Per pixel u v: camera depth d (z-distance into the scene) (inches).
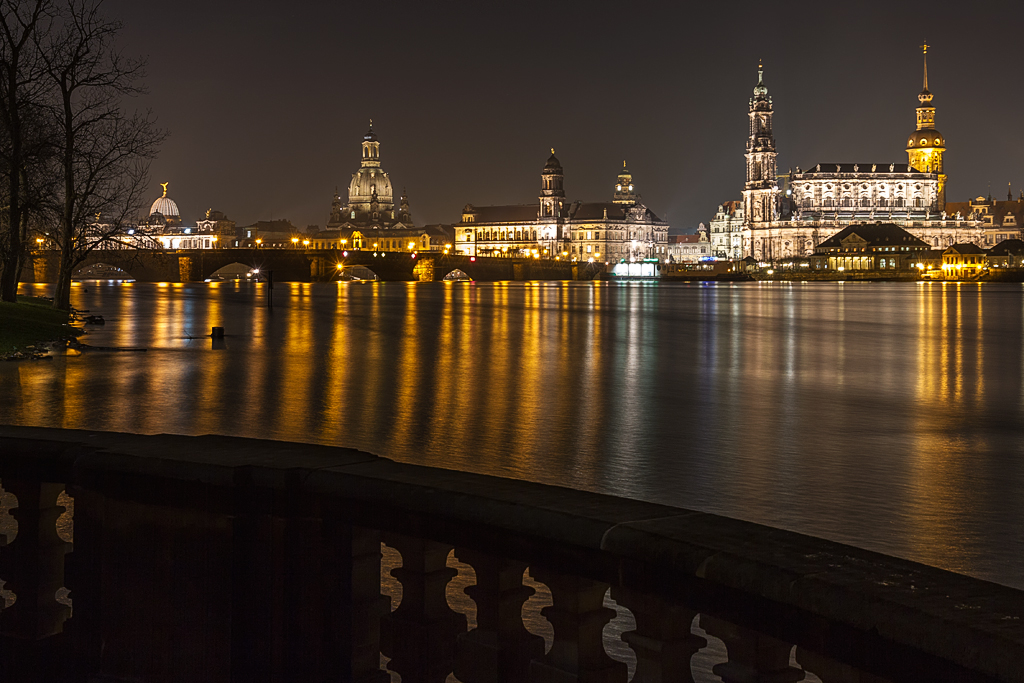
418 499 201.9
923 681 140.6
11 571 257.8
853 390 1996.8
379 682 221.1
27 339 2309.3
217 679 223.9
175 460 222.8
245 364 2247.8
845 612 146.9
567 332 3747.5
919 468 1176.2
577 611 191.0
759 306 6624.0
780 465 1188.5
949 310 6117.1
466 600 571.8
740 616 162.4
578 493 200.1
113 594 234.1
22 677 258.7
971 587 149.0
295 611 219.8
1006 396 1915.6
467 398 1758.1
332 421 1472.7
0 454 247.3
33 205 2529.5
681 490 1056.8
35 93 2501.2
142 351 2471.7
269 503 216.7
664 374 2252.7
